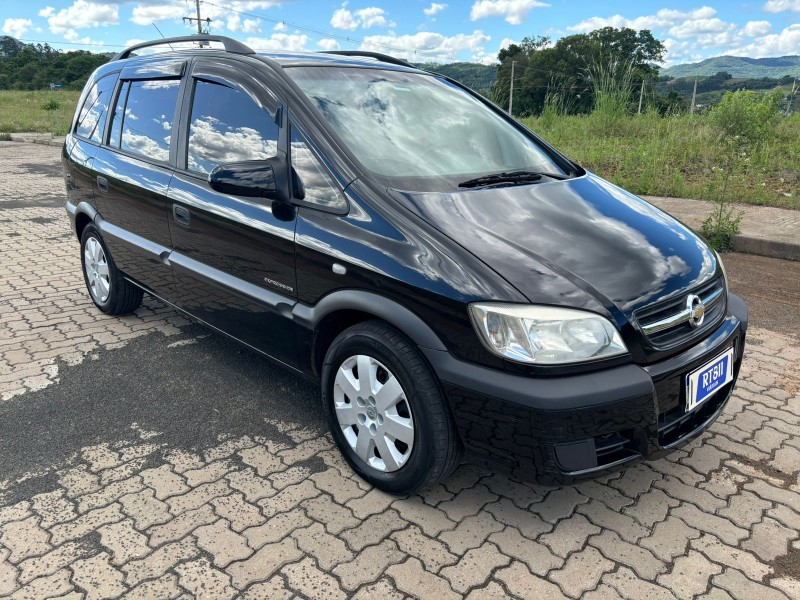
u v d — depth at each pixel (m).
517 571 2.26
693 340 2.44
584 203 2.92
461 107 3.55
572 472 2.18
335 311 2.66
